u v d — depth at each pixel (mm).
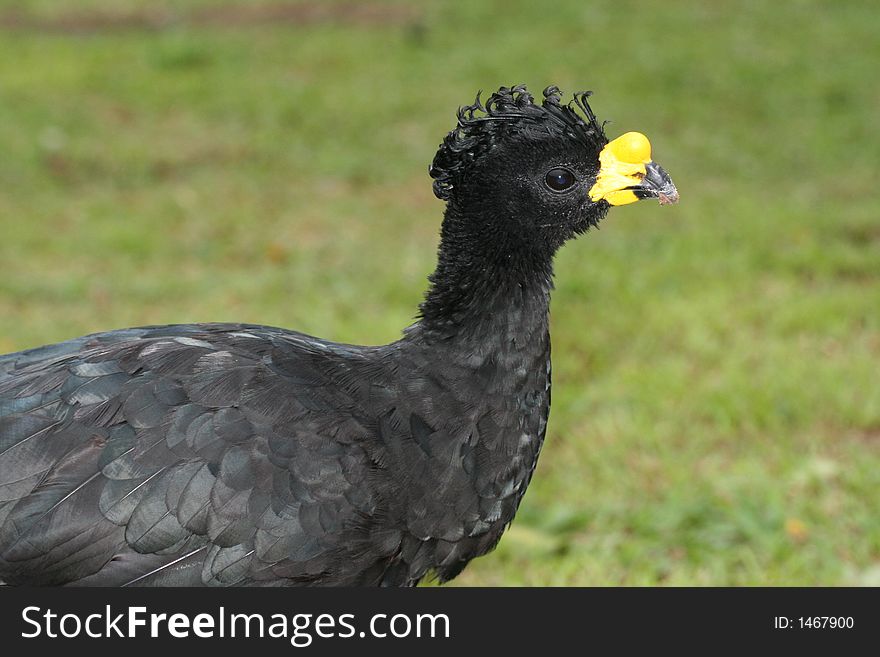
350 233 23344
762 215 23234
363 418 8945
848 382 16000
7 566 8273
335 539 8688
